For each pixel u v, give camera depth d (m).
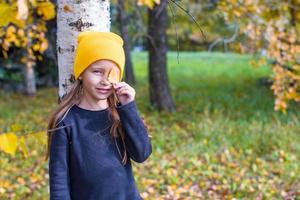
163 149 7.58
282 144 7.58
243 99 11.77
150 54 10.51
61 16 2.76
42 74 15.27
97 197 2.32
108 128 2.37
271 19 6.39
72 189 2.36
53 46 8.56
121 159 2.40
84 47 2.30
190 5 9.20
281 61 5.91
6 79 14.95
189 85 14.80
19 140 2.45
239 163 6.80
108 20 2.82
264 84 14.08
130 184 2.42
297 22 6.69
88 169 2.32
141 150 2.38
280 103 5.76
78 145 2.32
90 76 2.30
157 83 10.49
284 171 6.42
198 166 6.55
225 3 6.36
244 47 6.80
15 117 10.55
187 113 10.41
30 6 3.83
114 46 2.31
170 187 5.65
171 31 19.59
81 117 2.35
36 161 6.75
